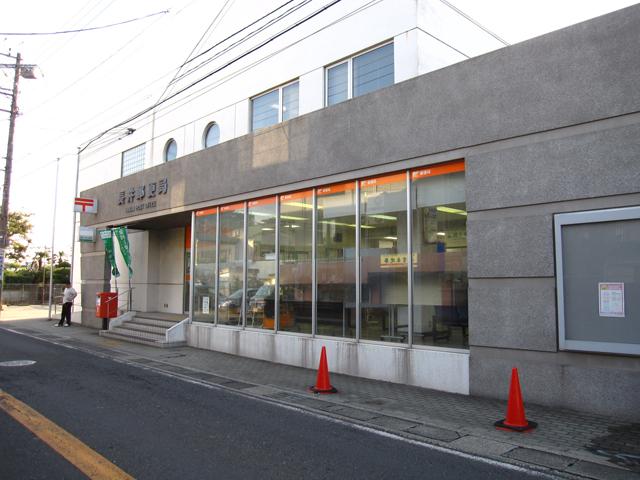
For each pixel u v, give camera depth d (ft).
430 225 29.19
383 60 35.09
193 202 47.39
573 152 23.36
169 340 46.14
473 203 26.55
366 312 31.99
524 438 19.38
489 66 26.43
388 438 19.54
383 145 31.09
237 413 23.09
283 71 42.50
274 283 38.78
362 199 32.89
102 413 22.45
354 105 33.09
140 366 35.81
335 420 22.07
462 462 16.96
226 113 48.62
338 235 34.14
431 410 23.57
